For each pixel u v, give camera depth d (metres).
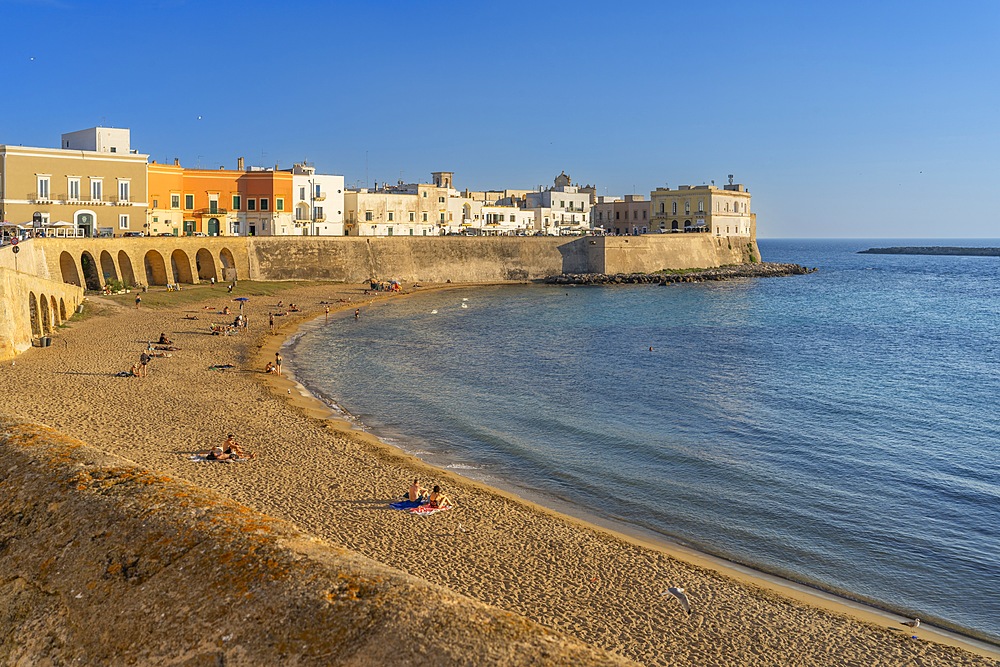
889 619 24.97
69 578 9.43
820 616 24.72
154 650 8.37
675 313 110.06
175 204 118.06
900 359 75.94
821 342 86.62
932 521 33.22
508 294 130.12
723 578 27.12
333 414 47.72
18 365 52.38
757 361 73.31
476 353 73.25
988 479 38.72
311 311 95.75
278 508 30.73
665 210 179.62
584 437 44.88
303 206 132.25
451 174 169.62
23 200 92.19
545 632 8.10
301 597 8.25
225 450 36.47
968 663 22.31
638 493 35.97
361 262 129.12
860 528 32.31
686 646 22.70
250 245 115.00
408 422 47.16
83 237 86.00
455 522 30.58
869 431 47.69
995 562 29.33
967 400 57.22
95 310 77.94
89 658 8.65
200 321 79.00
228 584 8.62
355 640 7.75
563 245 155.38
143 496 10.21
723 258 179.62
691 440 44.81
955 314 116.31
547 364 68.44
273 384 54.12
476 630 7.82
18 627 9.27
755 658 22.25
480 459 40.50
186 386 50.44
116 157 99.44
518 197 198.50
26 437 12.08
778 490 36.62
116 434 38.66
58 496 10.52
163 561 9.14
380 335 82.06
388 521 30.25
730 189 187.38
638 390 58.38
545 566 27.28
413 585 8.52
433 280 139.50
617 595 25.50
